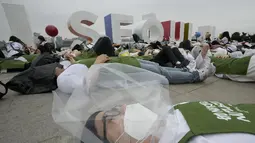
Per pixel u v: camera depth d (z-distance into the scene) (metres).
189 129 0.59
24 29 8.01
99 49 2.82
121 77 1.04
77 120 0.61
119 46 5.98
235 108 0.72
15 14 7.65
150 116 0.64
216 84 2.20
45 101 1.69
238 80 2.30
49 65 2.24
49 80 2.04
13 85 1.91
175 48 2.90
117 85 0.94
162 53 2.86
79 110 0.66
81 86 1.01
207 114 0.65
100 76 1.04
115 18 7.58
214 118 0.61
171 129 0.63
